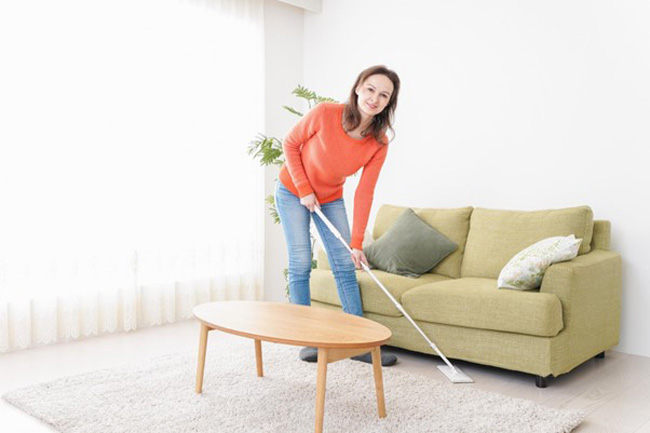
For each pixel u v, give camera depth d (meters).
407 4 4.36
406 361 3.13
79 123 3.59
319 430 2.03
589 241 3.21
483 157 3.96
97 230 3.69
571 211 3.21
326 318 2.40
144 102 3.92
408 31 4.36
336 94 4.88
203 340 2.52
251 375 2.79
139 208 3.90
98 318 3.74
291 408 2.36
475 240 3.55
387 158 4.51
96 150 3.67
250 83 4.60
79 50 3.58
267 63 4.81
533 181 3.72
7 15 3.28
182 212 4.16
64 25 3.51
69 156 3.54
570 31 3.55
